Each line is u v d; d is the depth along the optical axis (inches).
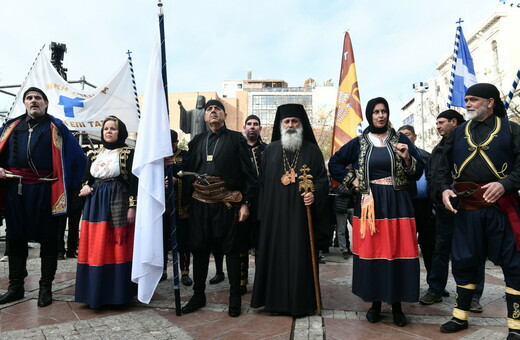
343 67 221.8
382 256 125.7
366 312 138.9
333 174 143.4
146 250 128.3
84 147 303.3
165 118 136.1
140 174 131.4
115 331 118.3
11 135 150.3
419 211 167.6
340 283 181.5
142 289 129.0
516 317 110.2
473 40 1178.0
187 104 2026.3
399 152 127.6
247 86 3073.3
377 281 125.7
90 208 144.6
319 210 137.3
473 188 115.3
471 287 120.2
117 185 146.6
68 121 295.4
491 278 191.6
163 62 138.4
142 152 131.3
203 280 142.9
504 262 113.2
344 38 223.0
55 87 296.5
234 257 138.8
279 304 133.9
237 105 2329.0
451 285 179.5
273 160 144.6
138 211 130.9
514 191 112.4
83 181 151.8
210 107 146.6
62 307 143.2
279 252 136.9
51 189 150.8
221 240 140.4
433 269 151.8
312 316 133.3
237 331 119.0
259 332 118.2
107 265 141.3
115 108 306.3
